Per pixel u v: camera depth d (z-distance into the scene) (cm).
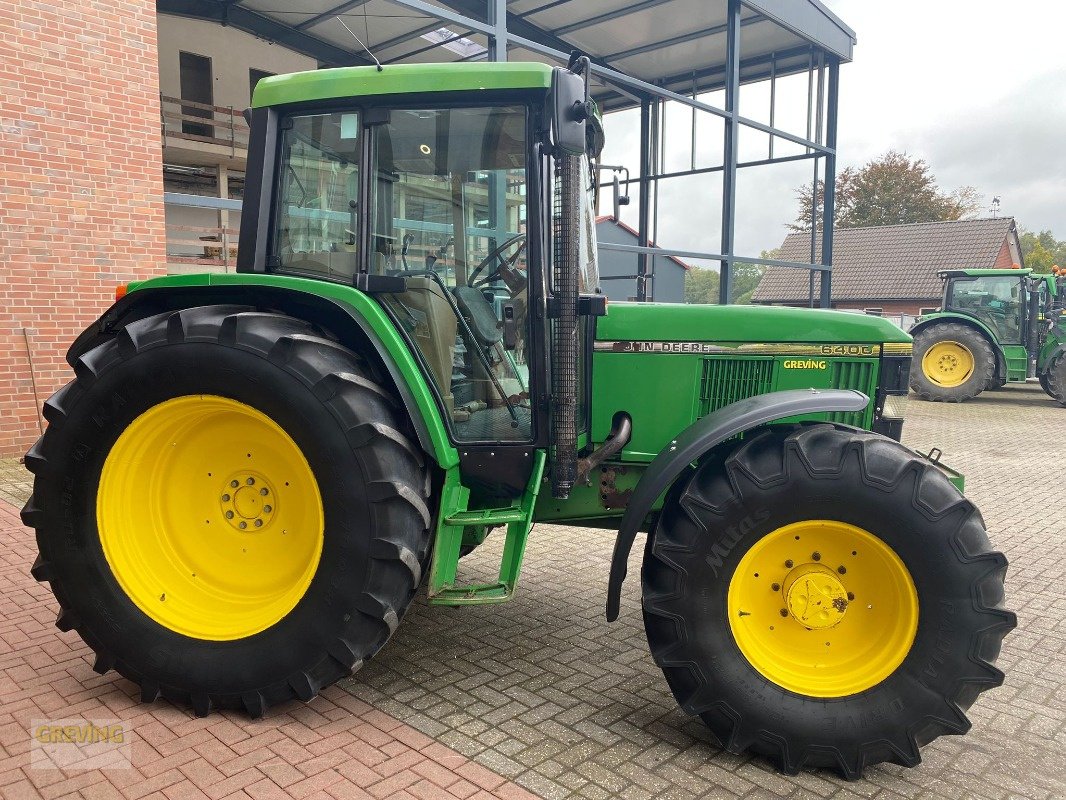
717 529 258
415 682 313
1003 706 306
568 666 330
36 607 378
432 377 296
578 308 304
